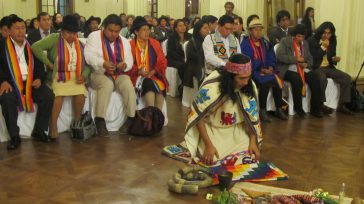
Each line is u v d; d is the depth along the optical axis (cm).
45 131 454
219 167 357
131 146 437
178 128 514
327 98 626
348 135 495
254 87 367
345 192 325
